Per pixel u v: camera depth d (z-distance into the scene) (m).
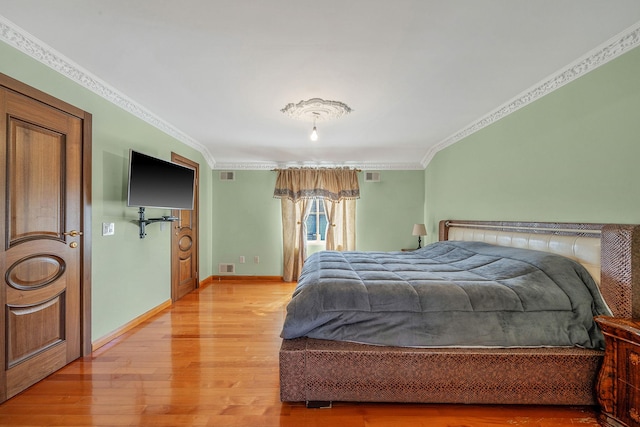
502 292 1.76
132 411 1.65
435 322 1.71
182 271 4.12
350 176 5.20
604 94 1.88
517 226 2.65
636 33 1.67
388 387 1.68
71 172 2.18
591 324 1.71
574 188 2.11
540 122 2.43
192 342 2.57
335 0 1.46
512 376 1.65
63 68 2.06
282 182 5.16
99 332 2.46
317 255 3.26
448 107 2.91
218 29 1.70
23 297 1.83
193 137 4.05
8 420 1.58
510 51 1.91
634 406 1.41
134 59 2.04
